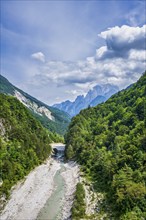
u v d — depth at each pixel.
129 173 84.50
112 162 98.25
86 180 102.00
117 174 88.38
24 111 171.25
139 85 186.88
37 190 94.19
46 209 77.94
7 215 73.19
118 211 70.31
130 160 92.50
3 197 84.62
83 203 79.38
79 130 176.00
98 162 112.50
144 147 96.25
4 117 133.00
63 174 118.31
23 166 114.38
